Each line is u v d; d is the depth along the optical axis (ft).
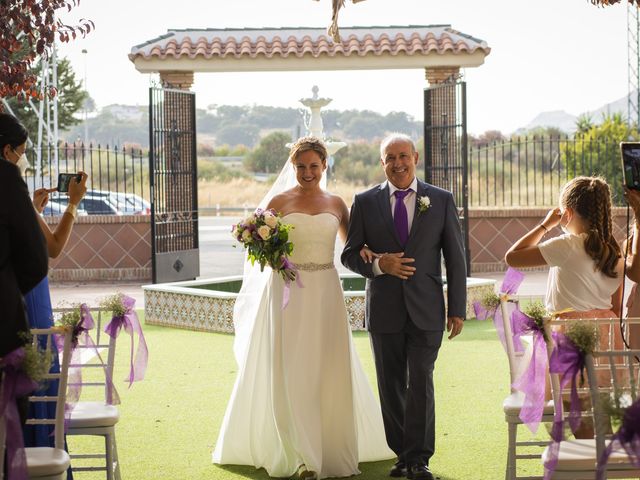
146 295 35.29
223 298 32.76
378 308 16.25
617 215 49.14
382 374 16.46
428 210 16.12
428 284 16.10
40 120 70.28
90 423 13.65
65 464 11.41
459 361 27.32
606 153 58.13
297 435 16.14
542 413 12.91
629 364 10.94
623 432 9.90
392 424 16.63
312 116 40.68
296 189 17.04
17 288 11.38
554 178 121.70
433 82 49.24
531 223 50.34
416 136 315.78
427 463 16.14
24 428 12.85
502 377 25.07
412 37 49.11
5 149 12.53
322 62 48.24
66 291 45.01
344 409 16.63
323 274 16.71
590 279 14.73
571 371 10.87
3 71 19.27
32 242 11.30
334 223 16.80
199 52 47.62
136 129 346.74
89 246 49.39
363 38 49.37
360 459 17.53
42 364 10.64
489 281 35.70
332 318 16.71
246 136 341.41
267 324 17.11
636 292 14.96
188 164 48.34
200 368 26.78
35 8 19.47
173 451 18.39
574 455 11.34
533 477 14.11
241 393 17.33
